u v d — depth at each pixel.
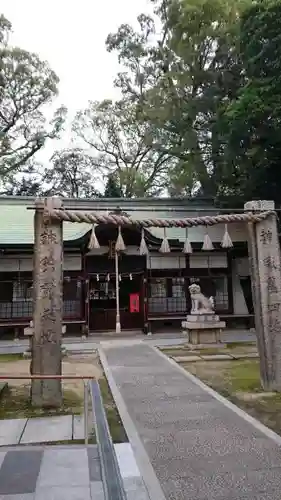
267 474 4.24
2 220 20.44
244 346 14.22
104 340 16.59
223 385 8.49
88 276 18.59
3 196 22.95
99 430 3.35
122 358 12.19
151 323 18.88
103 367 10.84
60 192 36.81
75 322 17.70
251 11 15.87
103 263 19.05
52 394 7.12
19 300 18.03
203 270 19.88
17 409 7.02
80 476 4.15
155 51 25.75
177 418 6.27
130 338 17.06
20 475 4.19
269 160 16.73
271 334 7.93
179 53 21.30
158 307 19.19
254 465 4.47
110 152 33.22
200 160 21.66
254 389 8.02
